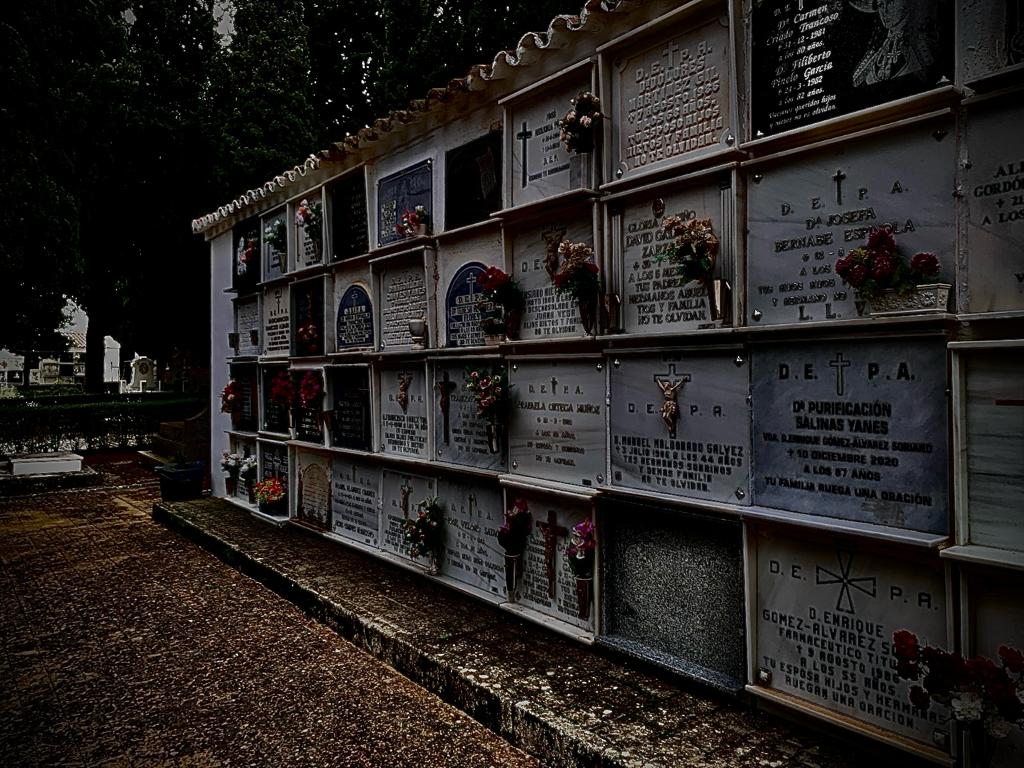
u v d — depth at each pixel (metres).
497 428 3.94
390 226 5.09
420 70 11.39
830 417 2.47
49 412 14.08
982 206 2.10
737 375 2.76
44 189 11.26
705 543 2.92
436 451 4.56
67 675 3.64
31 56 11.50
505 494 3.86
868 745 2.36
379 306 5.21
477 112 4.23
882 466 2.33
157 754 2.86
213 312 8.60
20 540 6.79
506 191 3.88
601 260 3.30
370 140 5.12
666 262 3.03
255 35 14.21
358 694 3.36
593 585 3.35
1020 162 2.03
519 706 2.80
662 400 3.05
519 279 3.83
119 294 18.12
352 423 5.51
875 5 2.34
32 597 4.97
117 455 14.45
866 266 2.24
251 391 7.48
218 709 3.24
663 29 3.04
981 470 2.10
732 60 2.74
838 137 2.42
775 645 2.64
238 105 14.03
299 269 6.30
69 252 11.84
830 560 2.48
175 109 14.88
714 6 2.83
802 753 2.41
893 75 2.30
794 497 2.57
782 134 2.55
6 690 3.47
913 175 2.26
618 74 3.26
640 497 3.12
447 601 4.23
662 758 2.38
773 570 2.65
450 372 4.43
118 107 13.03
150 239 15.21
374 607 4.12
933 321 2.16
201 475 8.35
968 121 2.13
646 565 3.18
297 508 6.40
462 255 4.35
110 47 13.76
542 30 9.38
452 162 4.45
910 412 2.26
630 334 3.14
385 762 2.75
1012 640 2.04
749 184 2.72
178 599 4.88
